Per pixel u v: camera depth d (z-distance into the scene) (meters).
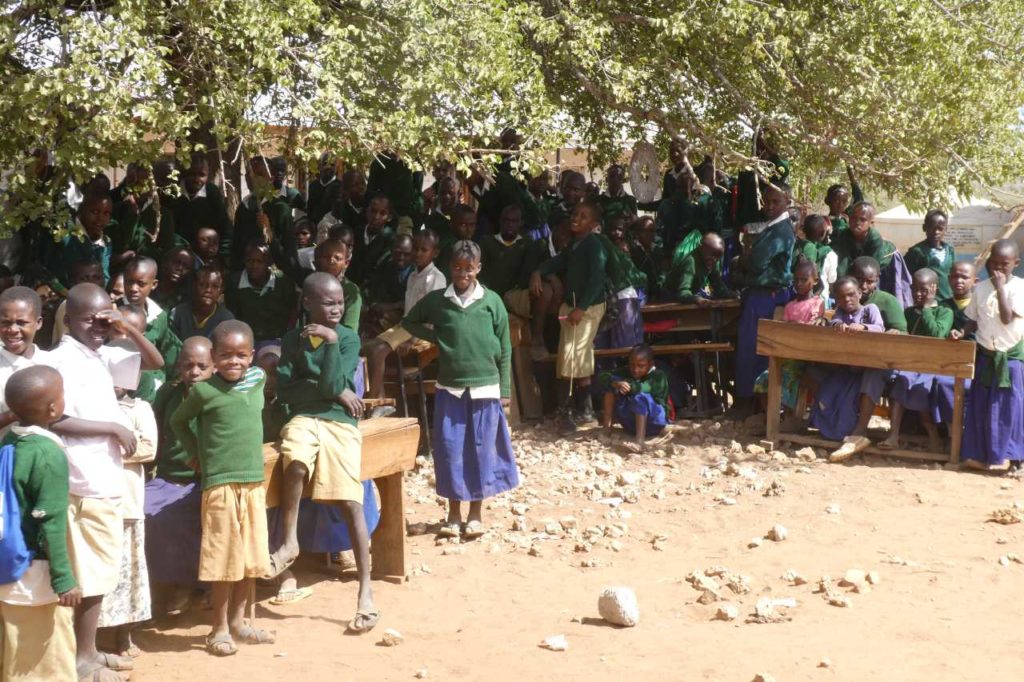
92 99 6.81
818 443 9.66
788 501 8.28
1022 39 10.26
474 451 7.50
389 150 8.59
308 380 6.11
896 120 10.06
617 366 10.79
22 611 4.77
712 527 7.73
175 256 8.59
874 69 9.94
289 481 5.97
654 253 11.83
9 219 7.21
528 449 9.82
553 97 11.29
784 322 9.69
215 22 7.47
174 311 7.73
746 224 11.39
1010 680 5.23
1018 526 7.62
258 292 8.91
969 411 9.09
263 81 7.96
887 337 9.21
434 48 8.23
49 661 4.82
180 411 5.59
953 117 10.03
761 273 10.45
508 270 10.75
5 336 5.09
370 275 10.41
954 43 9.82
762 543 7.32
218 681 5.27
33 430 4.73
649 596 6.45
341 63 7.96
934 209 11.16
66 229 7.55
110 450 5.13
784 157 12.85
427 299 7.57
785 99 10.88
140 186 9.36
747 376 10.62
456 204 11.75
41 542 4.73
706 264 11.18
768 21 9.78
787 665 5.37
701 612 6.16
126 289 6.88
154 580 5.96
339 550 6.73
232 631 5.79
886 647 5.63
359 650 5.68
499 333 7.60
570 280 10.25
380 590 6.63
